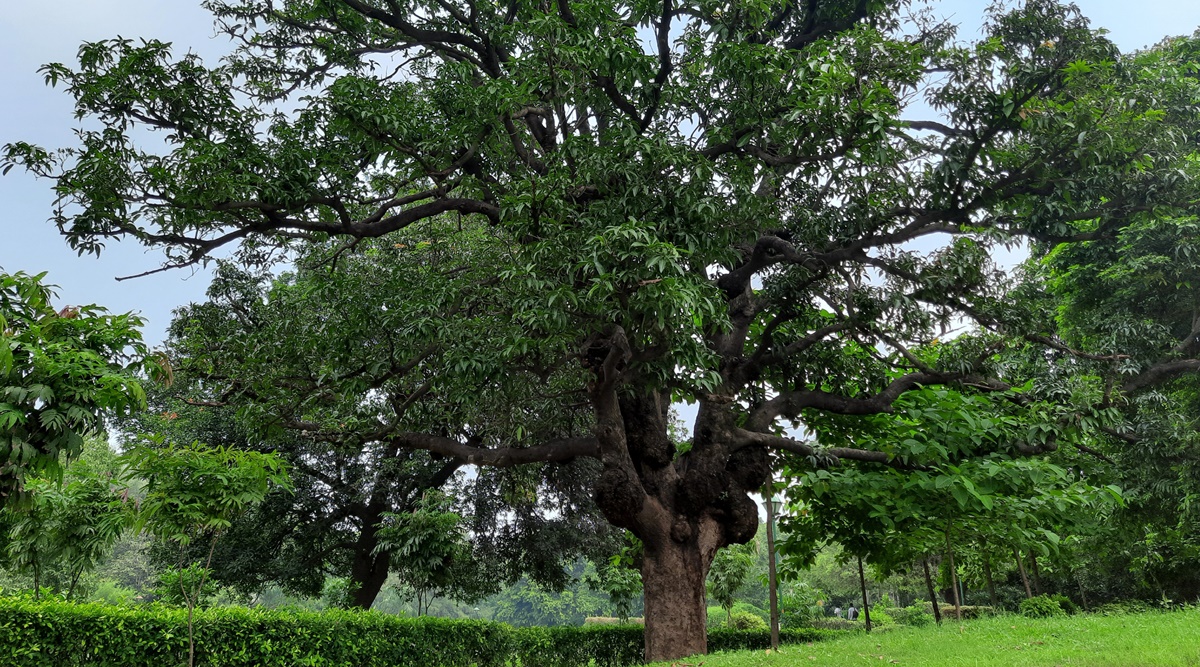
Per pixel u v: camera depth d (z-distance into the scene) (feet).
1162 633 23.30
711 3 33.71
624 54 31.63
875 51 30.91
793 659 26.14
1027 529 34.53
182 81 33.37
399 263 43.91
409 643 38.65
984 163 33.50
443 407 41.14
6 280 16.72
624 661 53.31
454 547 54.80
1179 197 34.63
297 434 40.47
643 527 36.22
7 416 15.14
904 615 87.30
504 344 31.09
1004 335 37.35
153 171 30.50
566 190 31.65
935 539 36.63
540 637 50.42
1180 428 40.29
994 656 21.95
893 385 39.99
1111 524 48.42
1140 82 33.55
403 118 34.53
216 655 29.32
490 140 37.40
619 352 31.14
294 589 68.95
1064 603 54.13
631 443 37.99
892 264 36.35
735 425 39.34
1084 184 33.35
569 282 29.09
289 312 45.19
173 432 61.52
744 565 68.80
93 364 16.78
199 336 44.45
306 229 35.24
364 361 36.06
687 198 29.60
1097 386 36.60
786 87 32.58
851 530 40.40
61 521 35.96
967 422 34.78
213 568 62.54
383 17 42.37
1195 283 45.14
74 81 31.89
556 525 71.20
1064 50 32.32
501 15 42.73
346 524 71.10
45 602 27.61
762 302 39.78
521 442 47.19
